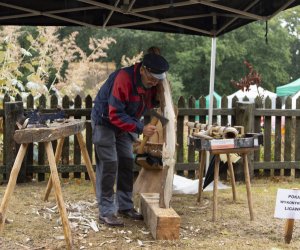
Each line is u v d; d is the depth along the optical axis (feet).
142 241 13.93
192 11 21.67
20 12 20.76
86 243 13.69
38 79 26.96
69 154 26.30
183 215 17.06
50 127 13.23
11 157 23.04
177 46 108.27
